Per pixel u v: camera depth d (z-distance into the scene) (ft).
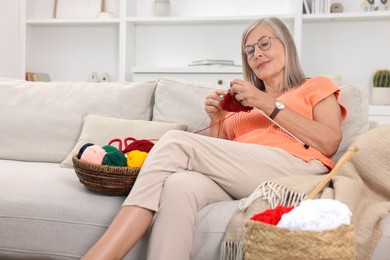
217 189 5.54
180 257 4.83
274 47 6.75
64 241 5.46
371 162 5.20
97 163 5.46
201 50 13.46
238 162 5.64
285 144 6.08
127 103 7.61
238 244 4.80
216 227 5.05
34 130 7.72
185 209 4.94
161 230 4.88
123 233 4.78
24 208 5.58
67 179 6.14
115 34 13.89
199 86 7.51
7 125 7.80
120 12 13.03
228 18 12.55
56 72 14.24
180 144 5.38
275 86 6.91
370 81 12.38
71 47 14.16
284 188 5.04
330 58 12.59
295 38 11.97
